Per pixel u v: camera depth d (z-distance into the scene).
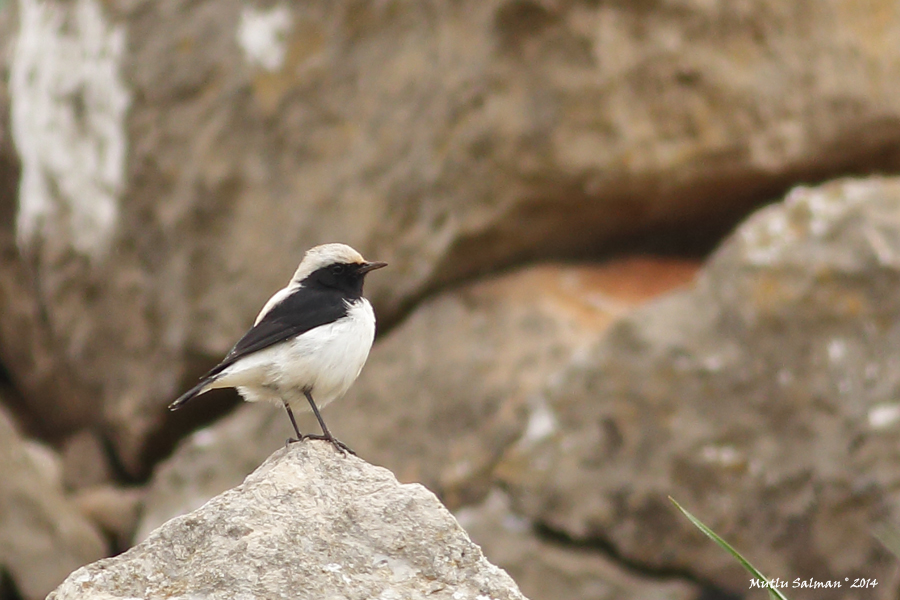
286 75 16.28
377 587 6.09
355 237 15.75
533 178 14.92
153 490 16.41
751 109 15.05
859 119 15.64
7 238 19.36
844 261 12.66
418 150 15.44
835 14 15.56
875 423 12.05
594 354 13.43
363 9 15.94
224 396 17.02
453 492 14.26
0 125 19.47
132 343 17.41
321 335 8.30
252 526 6.36
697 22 14.83
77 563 14.82
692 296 13.39
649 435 12.89
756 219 13.52
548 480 13.12
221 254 16.50
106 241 17.39
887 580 11.66
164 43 17.09
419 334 15.43
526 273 15.62
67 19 18.59
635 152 14.74
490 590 6.12
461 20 15.21
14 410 19.78
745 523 12.34
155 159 16.88
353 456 7.05
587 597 12.54
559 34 14.64
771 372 12.63
